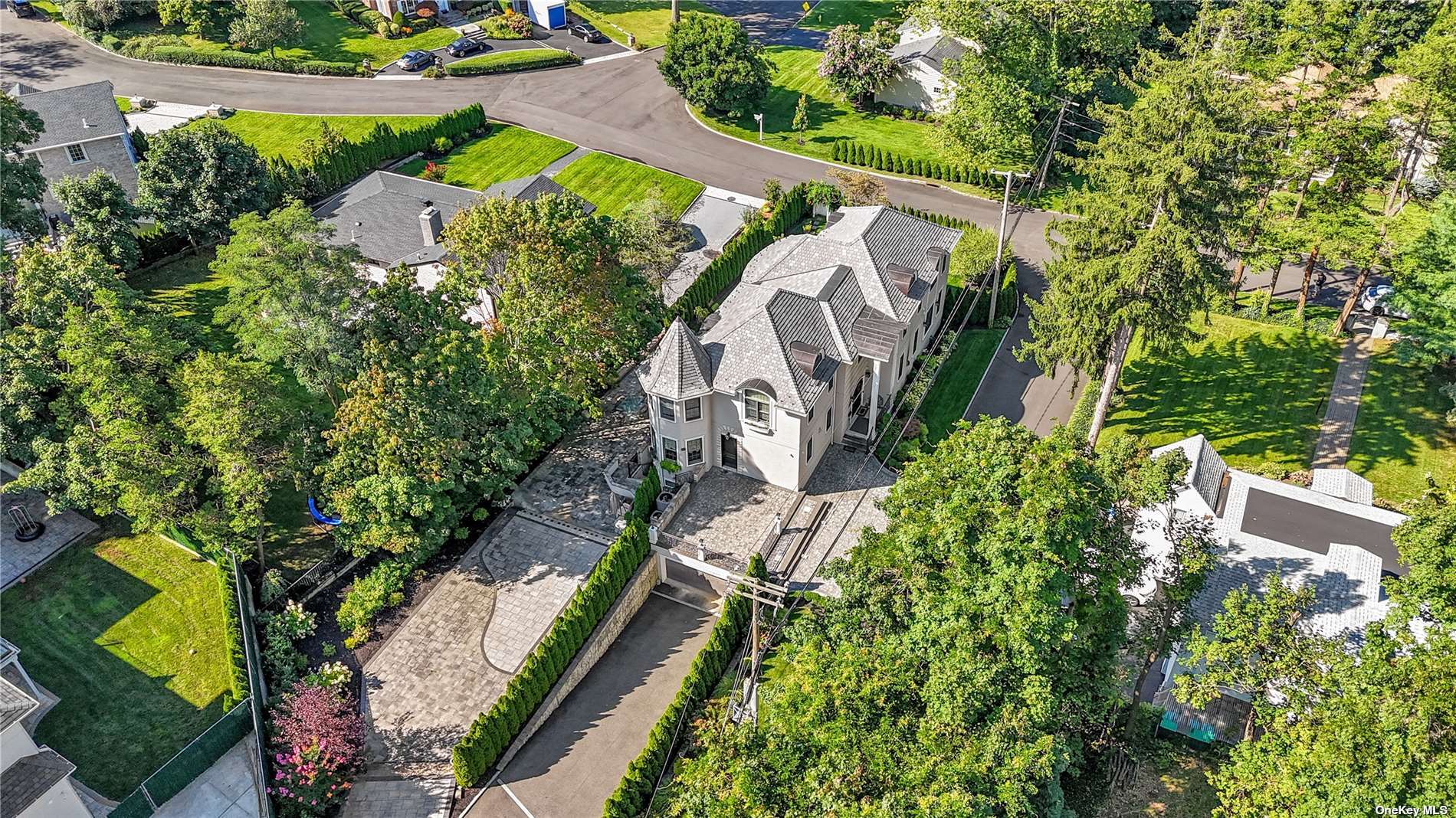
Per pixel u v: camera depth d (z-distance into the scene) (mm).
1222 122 45250
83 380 45406
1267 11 66000
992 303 64062
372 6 105938
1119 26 76188
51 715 41906
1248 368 59188
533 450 53281
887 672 32812
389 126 85500
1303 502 45438
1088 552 35844
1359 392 56781
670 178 80562
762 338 48656
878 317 51750
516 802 40562
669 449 51625
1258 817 31547
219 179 67312
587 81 95625
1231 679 33594
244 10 97125
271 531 50469
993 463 35031
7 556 48938
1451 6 58062
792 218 74125
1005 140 76312
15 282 51938
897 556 36000
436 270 62719
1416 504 38625
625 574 46906
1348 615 40000
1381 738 28703
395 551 46281
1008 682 32438
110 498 47375
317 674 43719
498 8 108188
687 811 31375
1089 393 58250
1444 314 51375
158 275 68438
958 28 73750
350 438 45969
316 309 47625
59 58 96938
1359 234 55969
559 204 52625
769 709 33781
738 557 47656
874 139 86188
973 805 28375
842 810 28531
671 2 110625
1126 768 38312
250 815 38875
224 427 43906
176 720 41812
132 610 46344
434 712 43094
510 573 48875
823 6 114250
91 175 63625
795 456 49938
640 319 55844
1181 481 37406
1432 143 61812
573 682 45031
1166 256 45938
